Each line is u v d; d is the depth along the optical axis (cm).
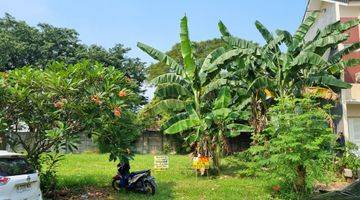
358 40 1962
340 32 1717
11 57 3538
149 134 3131
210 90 1672
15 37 3597
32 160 1123
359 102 1847
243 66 1669
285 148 1074
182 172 1675
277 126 1123
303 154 1068
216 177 1534
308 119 1075
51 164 1178
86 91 1106
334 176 1366
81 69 1116
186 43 1562
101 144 1195
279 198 1131
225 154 1756
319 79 1678
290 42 1736
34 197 866
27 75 1066
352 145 1530
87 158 2322
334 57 1772
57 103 1055
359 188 675
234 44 1708
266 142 1183
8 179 793
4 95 1055
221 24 1830
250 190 1252
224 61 1569
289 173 1072
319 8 2173
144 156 2689
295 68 1645
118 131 1161
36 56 3619
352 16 1986
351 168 1447
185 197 1166
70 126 1112
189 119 1577
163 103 1661
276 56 1709
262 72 1762
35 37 3697
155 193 1218
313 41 1712
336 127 1873
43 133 1110
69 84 1070
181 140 3111
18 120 1112
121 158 1156
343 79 1875
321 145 1103
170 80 1691
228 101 1581
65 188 1251
